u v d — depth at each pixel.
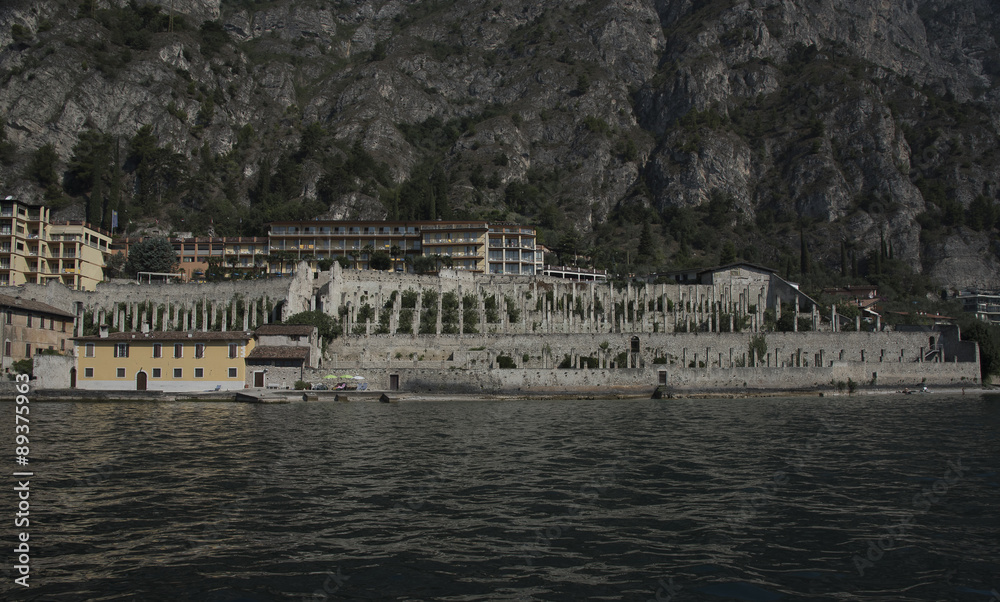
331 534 26.86
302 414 70.38
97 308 121.94
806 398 101.75
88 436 51.53
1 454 43.03
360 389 96.00
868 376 109.56
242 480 35.75
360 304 127.75
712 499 32.91
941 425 63.28
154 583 22.03
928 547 26.31
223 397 88.50
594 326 130.25
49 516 28.88
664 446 48.78
